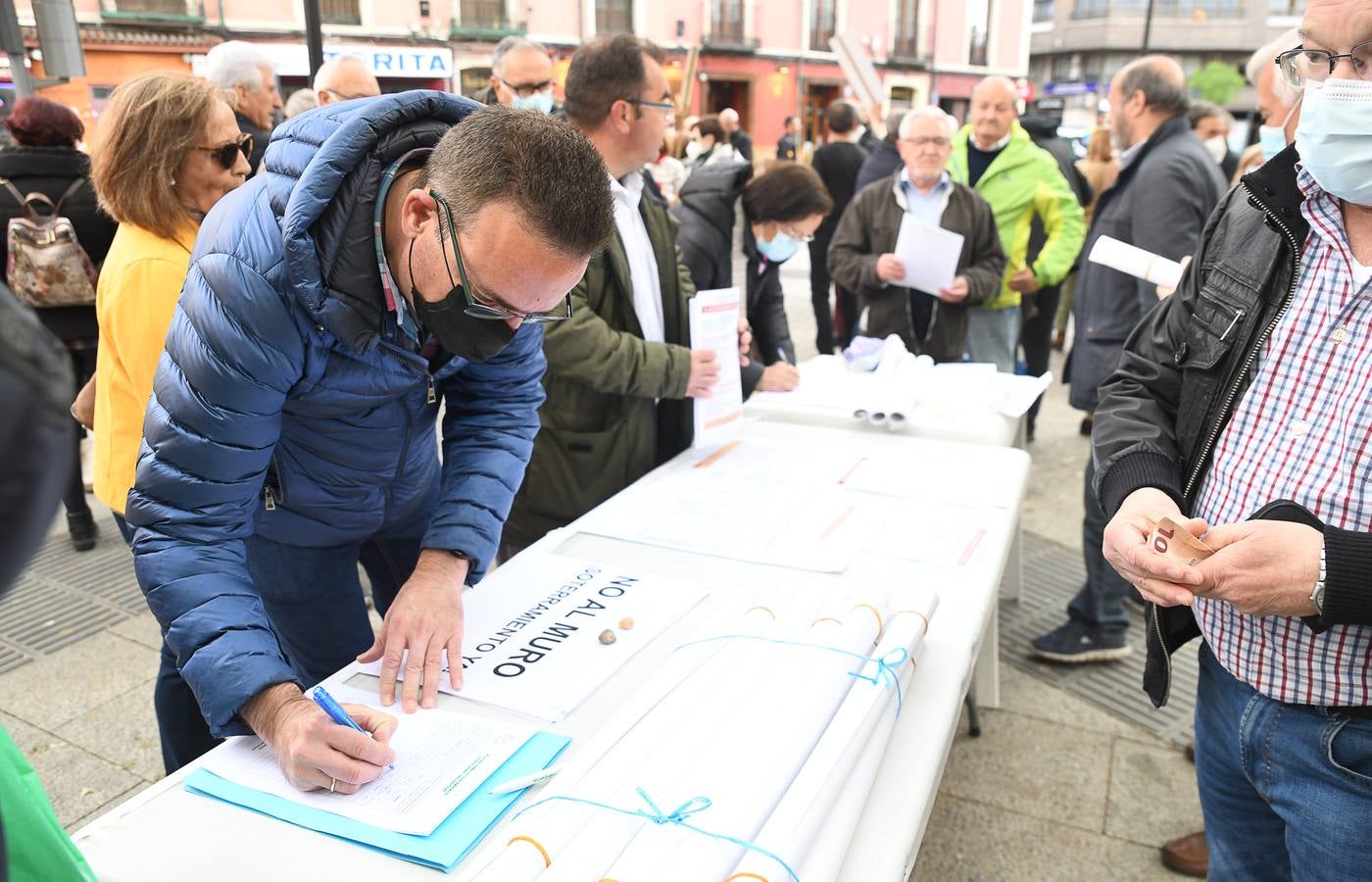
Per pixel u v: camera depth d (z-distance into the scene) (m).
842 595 1.09
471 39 17.58
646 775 0.78
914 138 3.16
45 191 2.88
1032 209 3.58
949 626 1.19
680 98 11.23
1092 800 2.07
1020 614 2.89
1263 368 1.10
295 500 1.27
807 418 2.14
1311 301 1.06
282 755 0.89
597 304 1.84
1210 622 1.17
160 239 1.54
